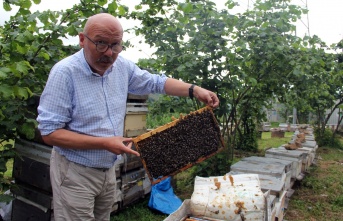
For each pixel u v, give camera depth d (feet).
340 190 23.21
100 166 8.14
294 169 19.77
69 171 7.95
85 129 7.96
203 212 8.77
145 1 19.33
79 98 7.75
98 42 7.14
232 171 14.24
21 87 10.82
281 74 21.75
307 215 18.39
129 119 16.17
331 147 47.50
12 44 11.14
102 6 14.73
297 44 20.03
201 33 19.62
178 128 9.48
